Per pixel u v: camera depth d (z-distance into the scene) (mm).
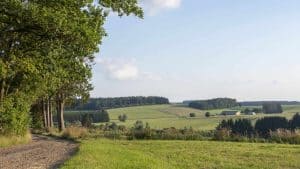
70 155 22594
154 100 163875
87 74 40750
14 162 19797
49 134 55562
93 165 16812
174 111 143500
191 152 26922
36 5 26766
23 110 38188
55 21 26625
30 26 28453
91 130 52906
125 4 30328
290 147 30859
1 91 36219
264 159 23297
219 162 21859
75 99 68312
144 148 29797
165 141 37875
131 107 154500
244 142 37156
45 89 42438
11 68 32281
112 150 24719
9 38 31094
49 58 33938
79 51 31156
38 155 23266
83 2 28344
